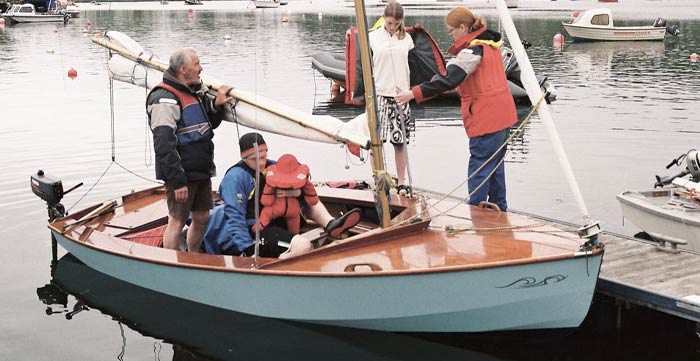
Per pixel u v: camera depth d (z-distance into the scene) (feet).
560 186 31.76
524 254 16.78
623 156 36.50
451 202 21.34
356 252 17.92
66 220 23.16
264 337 18.42
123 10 224.74
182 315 19.60
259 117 18.80
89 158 36.81
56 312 20.03
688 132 41.52
